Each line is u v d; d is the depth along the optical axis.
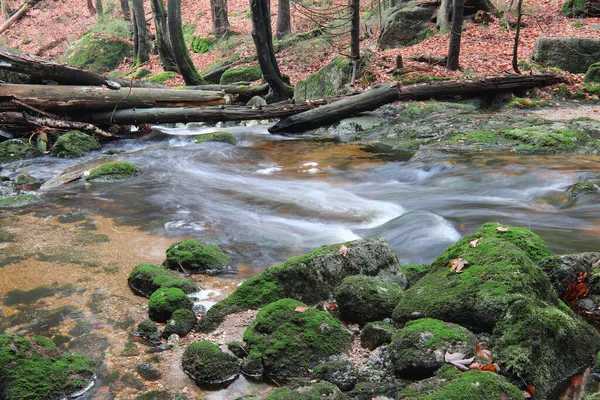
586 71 15.82
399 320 3.81
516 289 3.55
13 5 33.78
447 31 19.23
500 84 13.91
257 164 10.67
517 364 3.09
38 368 3.39
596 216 6.45
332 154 11.35
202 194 8.42
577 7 20.17
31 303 4.66
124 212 7.43
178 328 4.06
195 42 28.52
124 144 12.67
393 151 11.34
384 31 20.59
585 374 3.29
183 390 3.42
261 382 3.47
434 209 7.21
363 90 14.74
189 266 5.34
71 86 12.19
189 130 14.93
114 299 4.73
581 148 9.90
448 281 3.91
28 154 11.19
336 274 4.43
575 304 3.95
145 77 24.14
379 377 3.28
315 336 3.63
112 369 3.65
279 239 6.32
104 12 34.78
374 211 7.46
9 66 11.88
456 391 2.75
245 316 4.18
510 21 19.75
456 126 12.08
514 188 7.89
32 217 7.20
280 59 22.20
